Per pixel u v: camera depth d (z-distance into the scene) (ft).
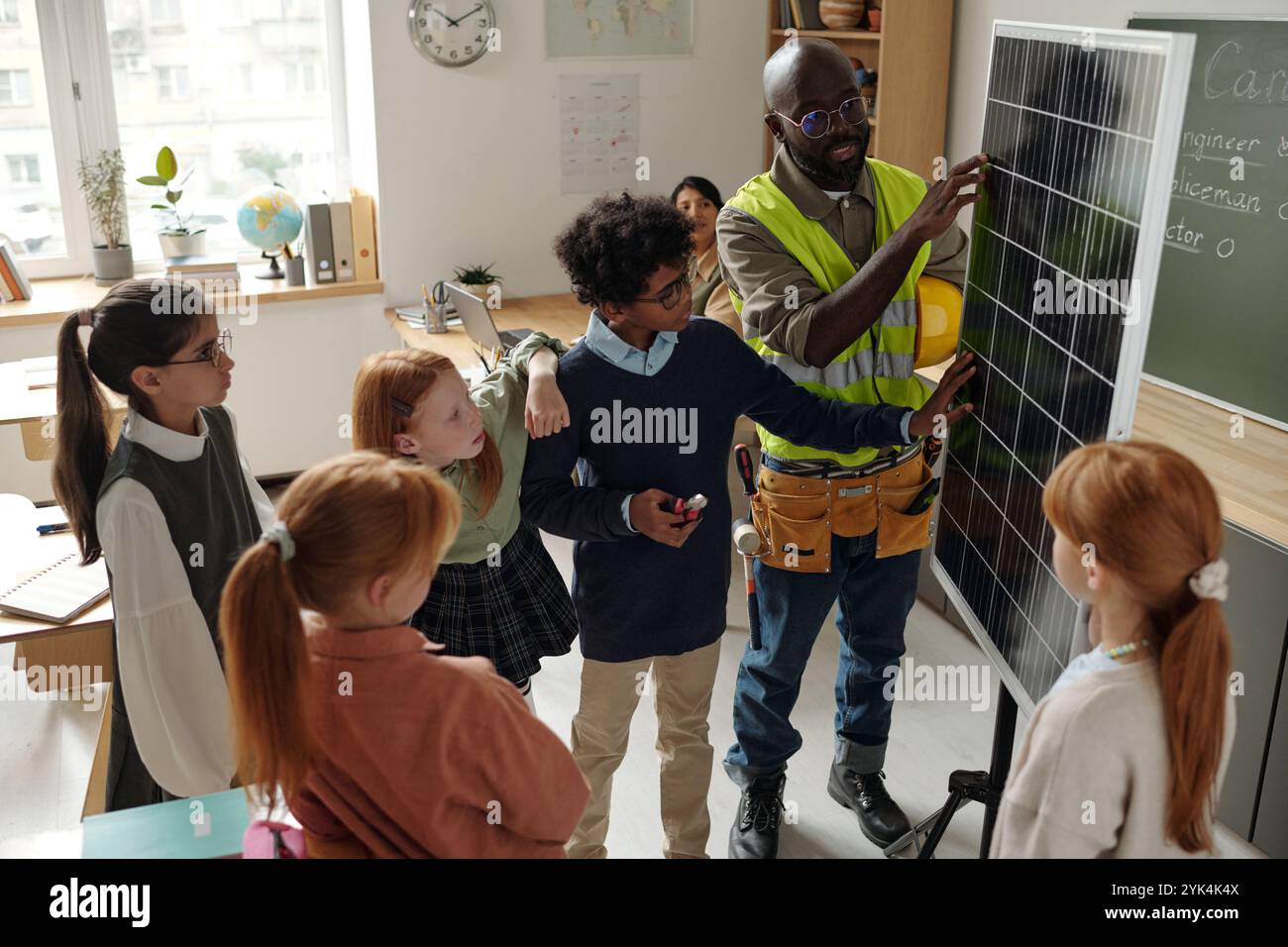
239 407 14.74
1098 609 4.21
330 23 14.87
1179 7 9.58
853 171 7.13
